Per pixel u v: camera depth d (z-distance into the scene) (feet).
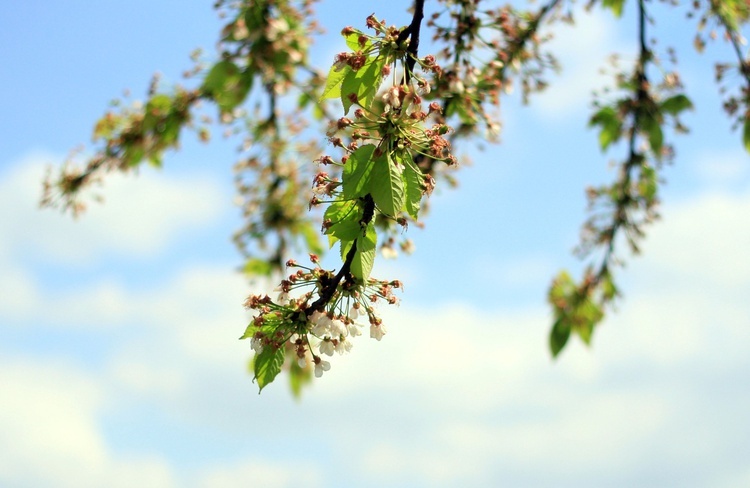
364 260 9.32
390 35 9.67
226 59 22.27
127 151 24.45
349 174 9.18
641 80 25.50
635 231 27.48
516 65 19.07
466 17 16.63
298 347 9.43
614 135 26.73
